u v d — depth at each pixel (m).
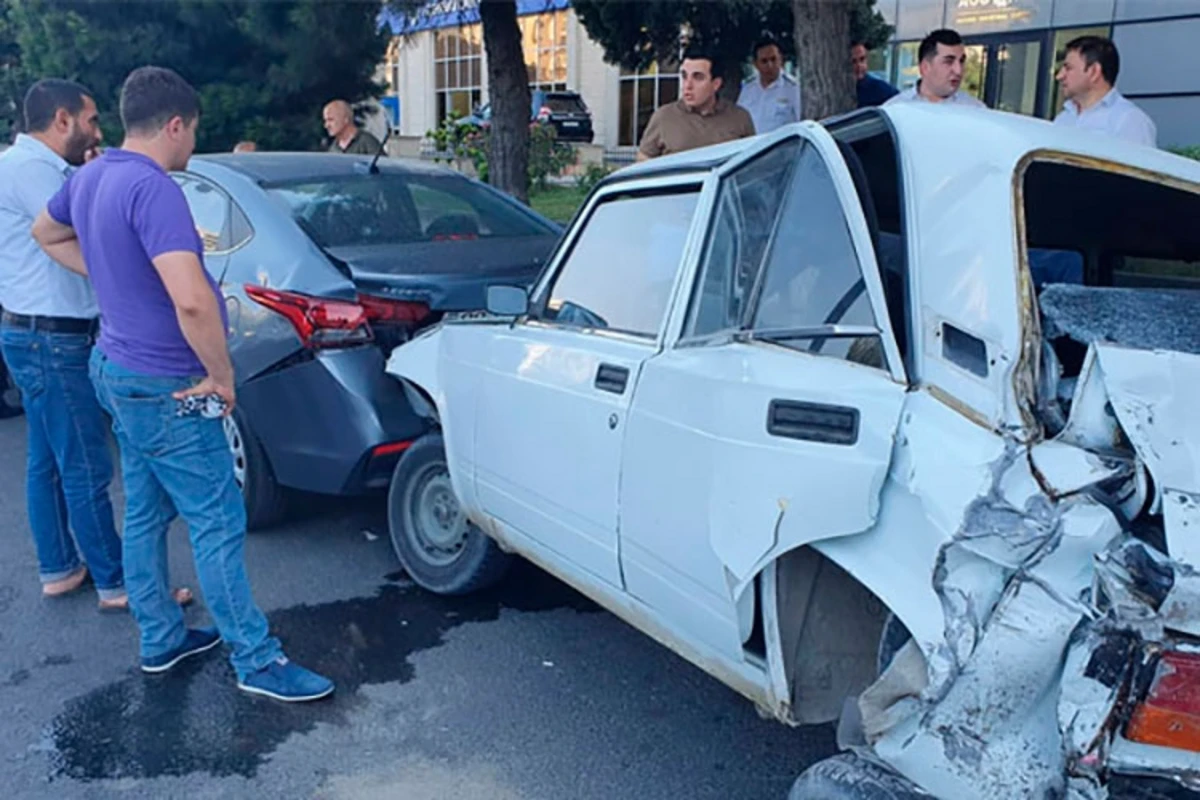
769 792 3.38
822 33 6.88
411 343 4.57
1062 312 2.55
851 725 2.47
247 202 5.27
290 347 4.84
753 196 3.00
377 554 5.25
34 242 4.22
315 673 4.07
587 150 26.00
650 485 3.05
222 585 3.82
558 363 3.57
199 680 4.05
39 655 4.24
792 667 2.72
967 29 16.05
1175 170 2.81
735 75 11.68
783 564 2.65
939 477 2.21
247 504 5.34
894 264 2.69
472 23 10.95
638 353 3.25
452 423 4.20
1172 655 1.88
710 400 2.81
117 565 4.61
